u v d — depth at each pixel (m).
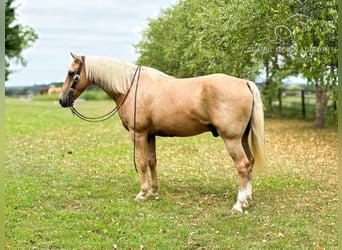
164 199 6.38
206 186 7.17
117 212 5.76
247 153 6.11
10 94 37.47
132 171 8.21
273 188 7.07
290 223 5.39
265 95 18.72
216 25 8.59
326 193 6.78
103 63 6.24
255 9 7.83
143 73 6.23
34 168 8.23
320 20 7.20
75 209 5.93
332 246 4.72
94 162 9.01
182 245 4.76
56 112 20.95
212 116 5.75
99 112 21.28
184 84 5.97
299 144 11.97
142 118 6.10
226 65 10.41
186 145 11.62
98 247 4.67
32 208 5.90
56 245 4.70
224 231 5.16
